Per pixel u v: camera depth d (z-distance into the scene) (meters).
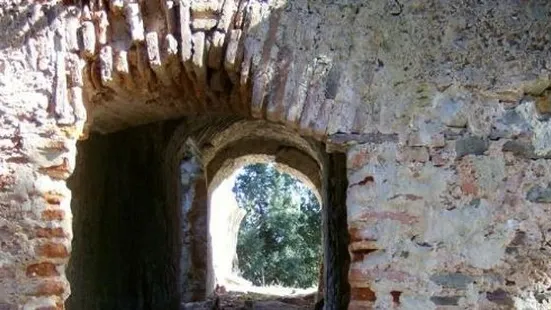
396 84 3.42
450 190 3.36
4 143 3.49
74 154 3.53
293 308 9.98
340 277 5.62
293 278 19.27
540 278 3.29
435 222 3.35
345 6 3.46
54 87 3.50
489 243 3.33
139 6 3.51
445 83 3.39
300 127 3.45
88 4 3.54
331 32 3.46
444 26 3.42
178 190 8.82
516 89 3.35
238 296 11.56
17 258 3.43
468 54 3.39
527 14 3.38
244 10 3.48
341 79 3.43
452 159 3.37
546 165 3.34
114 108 4.09
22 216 3.46
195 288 9.80
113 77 3.56
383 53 3.43
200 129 8.97
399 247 3.36
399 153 3.39
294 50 3.46
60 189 3.49
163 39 3.51
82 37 3.52
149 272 6.82
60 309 3.43
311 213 19.61
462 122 3.38
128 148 6.17
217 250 12.72
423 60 3.41
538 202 3.32
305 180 12.03
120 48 3.54
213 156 10.77
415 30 3.43
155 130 7.09
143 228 6.64
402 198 3.38
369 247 3.37
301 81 3.45
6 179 3.47
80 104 3.51
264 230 19.48
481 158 3.36
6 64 3.52
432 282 3.33
